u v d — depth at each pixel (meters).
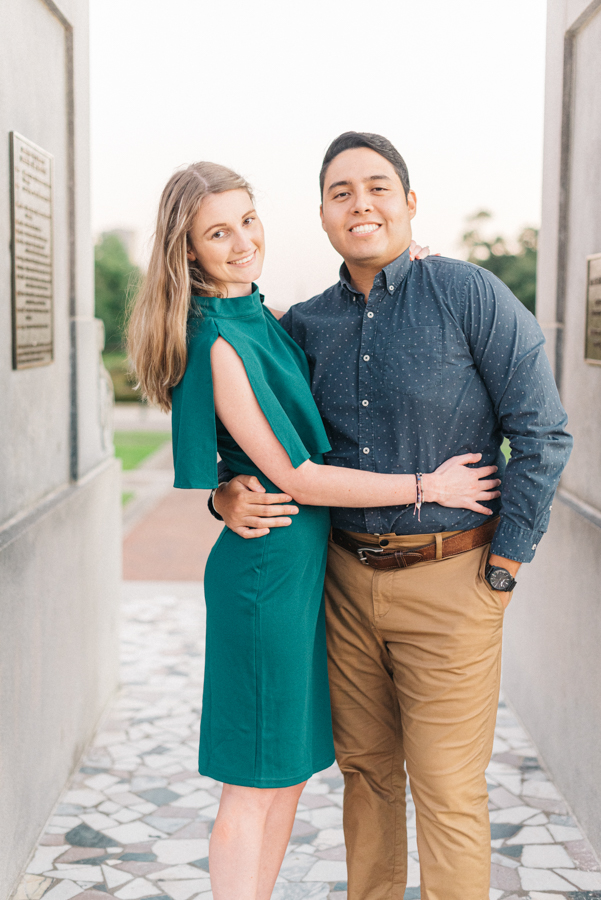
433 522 2.05
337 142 2.09
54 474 3.50
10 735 2.68
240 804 2.11
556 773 3.39
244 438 2.01
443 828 2.04
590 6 3.09
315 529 2.12
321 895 2.66
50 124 3.38
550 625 3.50
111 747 3.79
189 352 2.03
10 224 2.81
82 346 3.80
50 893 2.67
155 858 2.88
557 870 2.78
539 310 3.93
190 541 8.95
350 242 2.05
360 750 2.27
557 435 1.98
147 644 5.25
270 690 2.07
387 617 2.11
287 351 2.14
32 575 2.93
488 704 2.09
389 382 2.04
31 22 3.11
